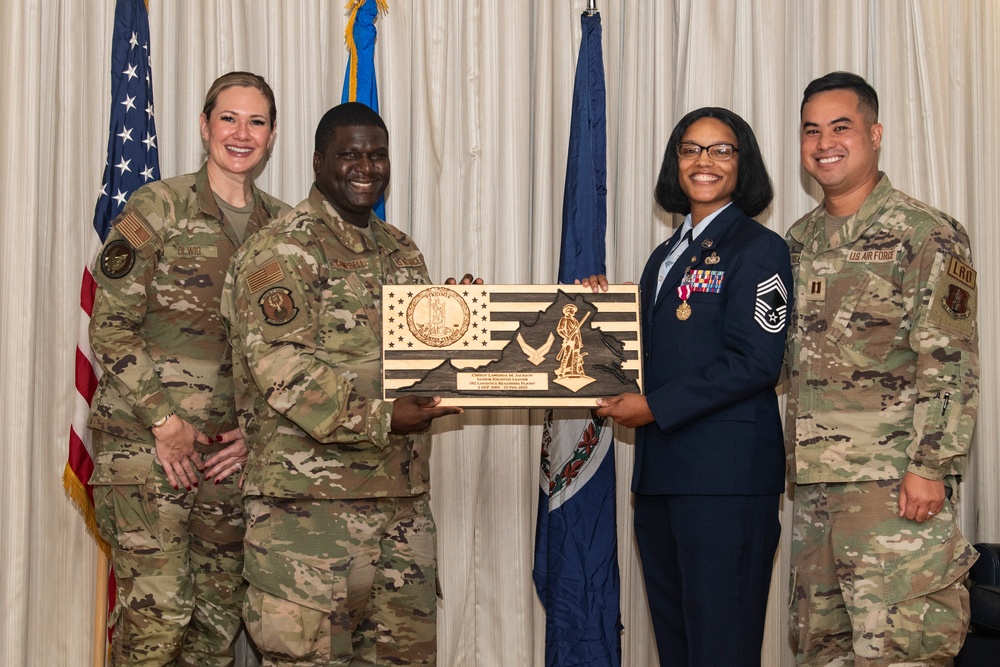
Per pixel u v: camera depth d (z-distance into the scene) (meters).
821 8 2.95
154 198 2.29
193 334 2.31
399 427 2.08
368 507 2.15
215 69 2.75
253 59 2.81
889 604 2.10
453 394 2.17
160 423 2.21
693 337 2.20
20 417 2.60
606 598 2.65
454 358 2.18
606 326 2.23
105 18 2.73
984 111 2.98
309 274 2.11
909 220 2.14
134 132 2.61
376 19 2.83
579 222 2.73
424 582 2.29
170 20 2.77
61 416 2.66
